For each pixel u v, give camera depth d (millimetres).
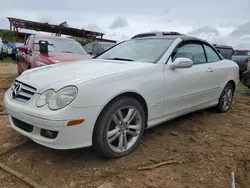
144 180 2354
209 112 4746
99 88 2453
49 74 2744
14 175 2361
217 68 4191
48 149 2902
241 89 7961
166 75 3143
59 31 22234
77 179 2336
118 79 2635
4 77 8414
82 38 23828
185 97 3490
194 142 3281
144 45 3719
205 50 4152
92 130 2445
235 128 3900
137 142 2924
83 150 2902
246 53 10742
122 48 3916
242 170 2607
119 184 2275
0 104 4609
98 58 3824
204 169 2598
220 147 3152
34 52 5684
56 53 5758
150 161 2715
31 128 2523
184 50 3654
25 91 2625
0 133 3305
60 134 2301
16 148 2896
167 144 3180
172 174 2480
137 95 2832
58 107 2297
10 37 23672
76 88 2348
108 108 2543
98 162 2648
